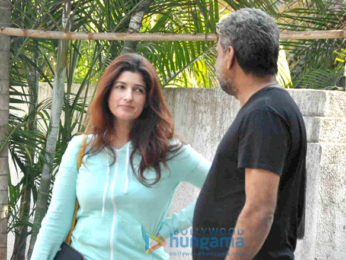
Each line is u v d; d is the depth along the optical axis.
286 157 4.10
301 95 6.86
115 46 9.02
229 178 4.20
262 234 3.93
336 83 9.04
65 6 8.07
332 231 6.51
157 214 5.23
